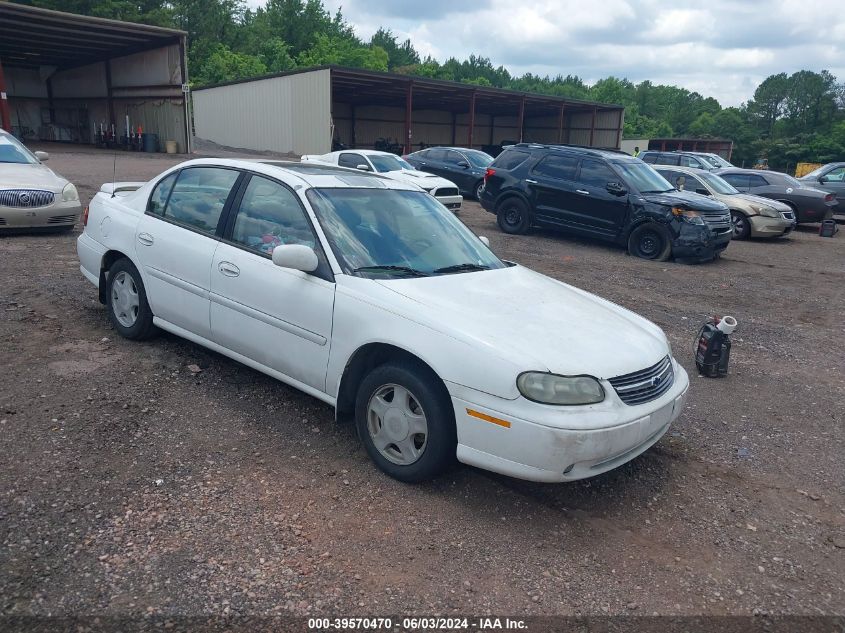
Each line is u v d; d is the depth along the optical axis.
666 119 134.62
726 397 5.57
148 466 3.67
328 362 3.93
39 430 3.93
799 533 3.59
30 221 9.05
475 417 3.36
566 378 3.32
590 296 4.70
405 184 5.12
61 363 4.93
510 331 3.55
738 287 9.98
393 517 3.41
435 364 3.44
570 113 50.09
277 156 32.28
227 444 4.00
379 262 4.13
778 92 124.12
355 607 2.74
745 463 4.38
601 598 2.93
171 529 3.14
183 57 30.03
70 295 6.63
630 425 3.40
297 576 2.89
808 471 4.33
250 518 3.28
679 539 3.45
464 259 4.56
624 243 12.14
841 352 7.07
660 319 7.89
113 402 4.38
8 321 5.72
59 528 3.06
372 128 46.38
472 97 37.66
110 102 35.31
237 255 4.43
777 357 6.76
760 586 3.11
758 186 17.70
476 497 3.66
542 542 3.30
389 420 3.73
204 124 38.00
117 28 28.03
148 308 5.22
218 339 4.64
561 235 14.02
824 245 15.16
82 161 23.70
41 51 33.97
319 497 3.53
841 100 115.88
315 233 4.14
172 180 5.20
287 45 77.44
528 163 13.48
